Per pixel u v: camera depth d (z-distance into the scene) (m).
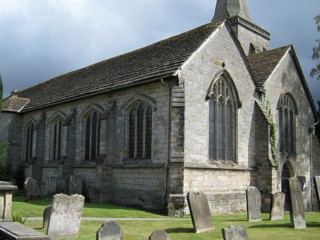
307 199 32.47
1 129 38.72
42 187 34.19
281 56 31.83
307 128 33.75
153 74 23.77
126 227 16.12
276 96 30.58
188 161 22.50
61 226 13.43
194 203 15.35
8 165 38.06
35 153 34.91
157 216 20.75
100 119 27.59
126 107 25.69
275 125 28.38
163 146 22.89
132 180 24.42
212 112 25.12
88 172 28.28
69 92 33.12
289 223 18.08
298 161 32.09
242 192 25.88
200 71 24.12
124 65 30.45
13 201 25.84
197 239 13.55
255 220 19.27
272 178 26.66
